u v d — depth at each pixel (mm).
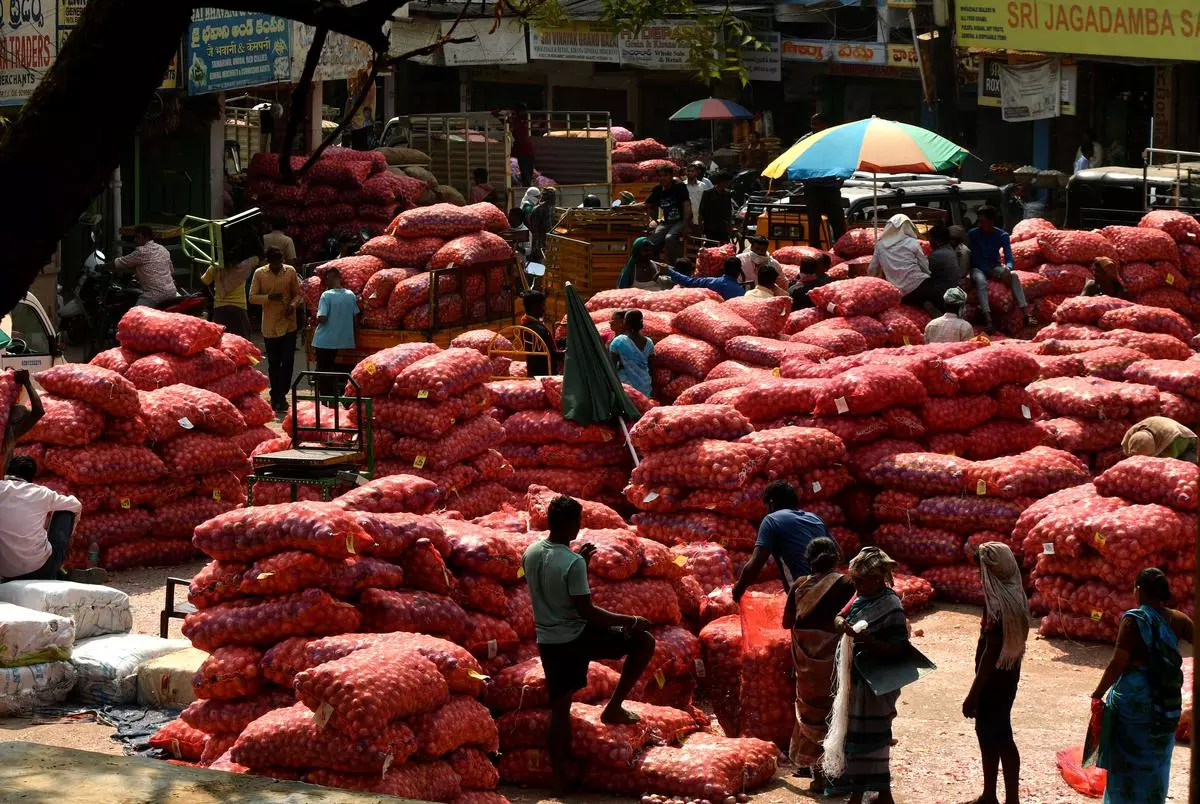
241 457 15945
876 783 8531
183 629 9180
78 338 25062
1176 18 23516
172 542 15383
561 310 24812
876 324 19984
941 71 34656
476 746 8719
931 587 13672
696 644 10391
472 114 34781
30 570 12195
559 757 9070
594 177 36875
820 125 31734
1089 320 19172
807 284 22047
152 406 15312
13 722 10531
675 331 19297
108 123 4477
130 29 4402
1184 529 11914
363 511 10141
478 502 15039
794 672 9766
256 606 9055
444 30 37656
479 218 22984
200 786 4664
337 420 13734
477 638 9625
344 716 7840
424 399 14852
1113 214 26969
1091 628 12297
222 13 26359
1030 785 9328
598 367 15516
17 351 19625
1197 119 33094
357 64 28250
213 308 22906
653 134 47906
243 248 21562
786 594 9852
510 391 16031
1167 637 8172
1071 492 12984
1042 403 15695
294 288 21344
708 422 13266
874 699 8523
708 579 11969
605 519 11664
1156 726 8125
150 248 22828
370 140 36062
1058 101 33094
